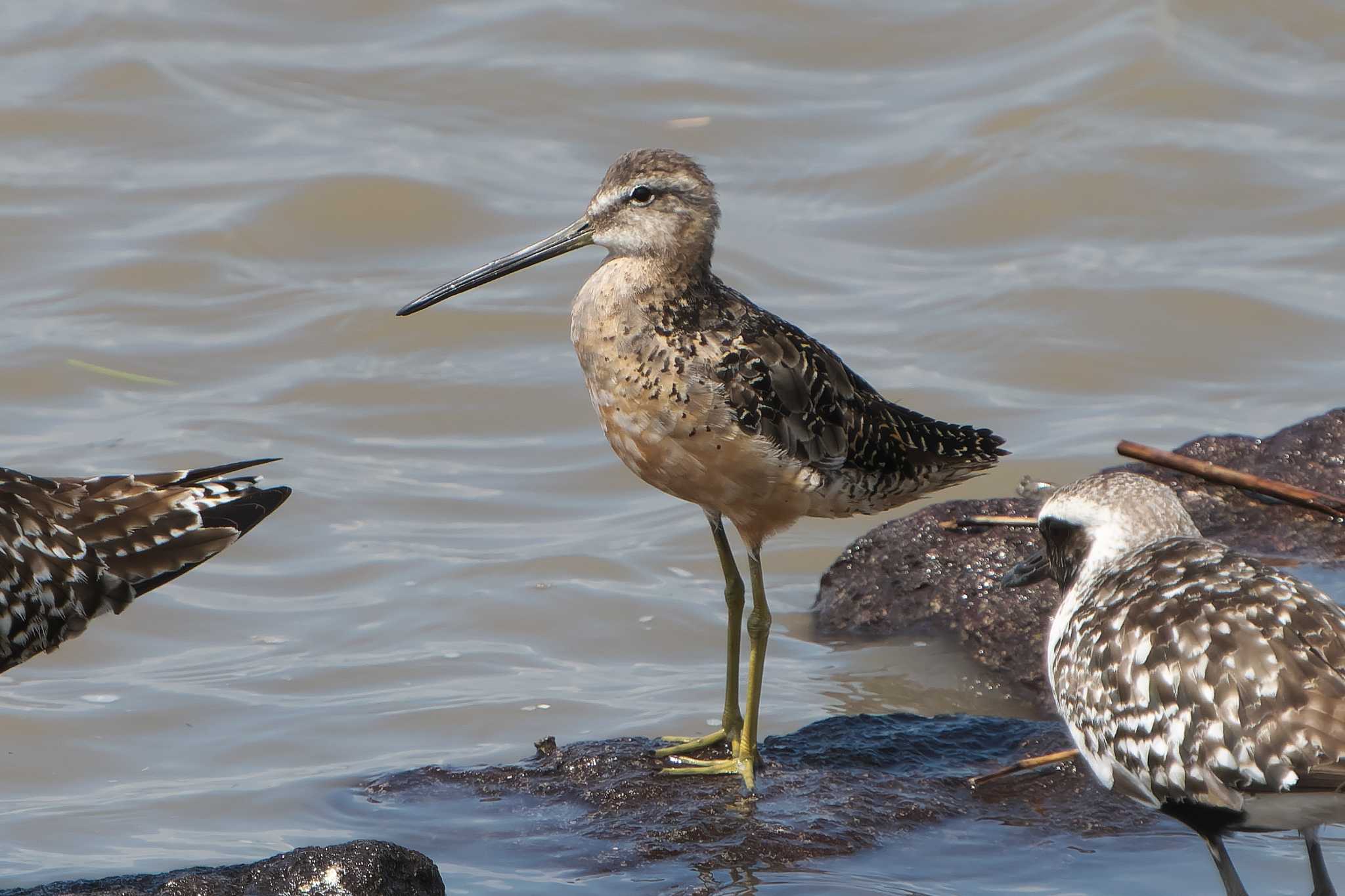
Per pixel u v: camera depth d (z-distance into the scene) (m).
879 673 12.91
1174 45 22.47
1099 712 8.53
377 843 9.14
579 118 21.86
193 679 12.95
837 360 11.35
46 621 10.44
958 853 10.14
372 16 23.83
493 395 17.47
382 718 12.34
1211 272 19.11
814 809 10.52
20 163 20.75
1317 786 7.65
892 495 11.57
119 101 21.77
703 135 21.55
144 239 19.53
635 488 16.11
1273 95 21.91
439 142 21.31
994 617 13.06
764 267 19.38
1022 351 17.94
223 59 22.73
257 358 17.91
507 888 9.81
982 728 11.62
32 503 10.45
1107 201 20.42
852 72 22.77
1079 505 9.44
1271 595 8.16
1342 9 23.12
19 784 11.50
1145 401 17.09
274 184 20.36
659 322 10.80
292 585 14.38
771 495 11.01
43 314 18.34
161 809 11.09
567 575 14.49
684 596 14.23
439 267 19.41
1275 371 17.61
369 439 16.70
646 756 11.20
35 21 23.03
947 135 21.47
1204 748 7.97
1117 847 10.24
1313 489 13.61
